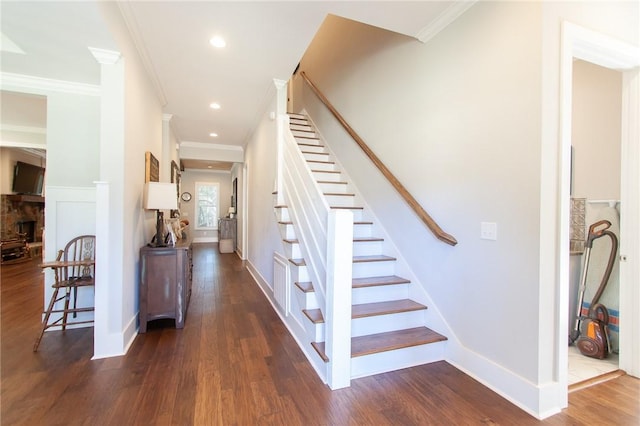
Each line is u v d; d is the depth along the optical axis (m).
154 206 2.87
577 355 2.52
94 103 3.10
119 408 1.76
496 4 1.98
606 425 1.67
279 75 3.47
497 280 1.98
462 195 2.24
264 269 4.45
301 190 2.92
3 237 6.48
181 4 2.28
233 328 3.01
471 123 2.17
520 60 1.83
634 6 2.02
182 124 5.37
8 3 1.86
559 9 1.77
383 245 3.19
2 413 1.70
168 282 2.94
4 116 4.56
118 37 2.32
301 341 2.62
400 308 2.52
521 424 1.67
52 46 2.36
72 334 2.80
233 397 1.89
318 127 5.15
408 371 2.21
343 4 2.23
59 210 2.99
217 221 10.77
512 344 1.88
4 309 3.46
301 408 1.79
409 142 2.84
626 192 2.23
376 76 3.42
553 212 1.76
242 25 2.54
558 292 1.78
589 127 2.83
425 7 2.23
